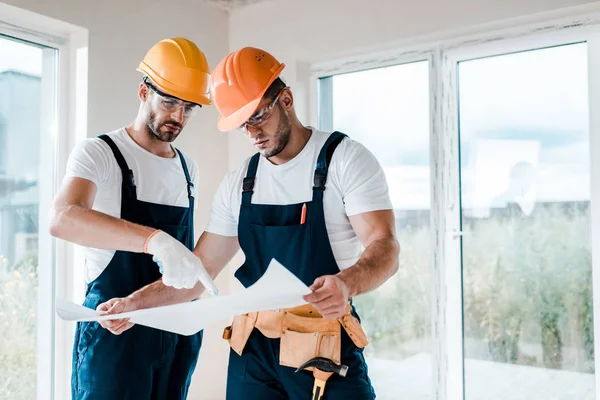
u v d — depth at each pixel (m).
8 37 2.61
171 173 2.12
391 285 3.18
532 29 2.74
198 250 1.83
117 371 1.85
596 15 2.59
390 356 3.17
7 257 2.59
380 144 3.25
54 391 2.74
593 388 2.62
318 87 3.47
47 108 2.77
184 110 2.05
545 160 2.75
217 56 3.55
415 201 3.12
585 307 2.64
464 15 2.84
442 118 2.99
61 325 2.75
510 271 2.84
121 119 2.91
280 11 3.44
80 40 2.78
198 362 3.33
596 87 2.60
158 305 1.72
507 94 2.85
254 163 1.76
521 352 2.80
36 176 2.72
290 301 1.30
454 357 2.95
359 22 3.15
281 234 1.66
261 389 1.67
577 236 2.67
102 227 1.60
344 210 1.65
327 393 1.57
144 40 3.05
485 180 2.91
